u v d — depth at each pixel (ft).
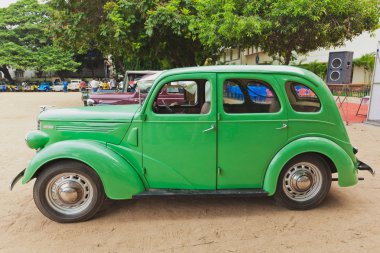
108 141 12.42
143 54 44.88
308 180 12.81
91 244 10.71
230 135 12.21
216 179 12.50
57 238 11.10
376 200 14.10
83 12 43.42
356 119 36.17
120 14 38.83
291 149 12.28
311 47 33.06
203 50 45.14
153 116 12.10
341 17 28.66
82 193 12.14
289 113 12.35
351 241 10.82
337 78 39.27
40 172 12.05
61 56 135.95
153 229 11.68
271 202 13.89
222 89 12.09
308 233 11.33
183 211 13.10
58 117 12.68
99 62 170.19
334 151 12.43
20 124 36.65
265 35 29.45
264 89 12.62
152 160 12.28
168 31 39.60
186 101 14.62
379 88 32.12
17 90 140.87
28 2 135.33
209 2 32.48
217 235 11.24
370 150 22.59
